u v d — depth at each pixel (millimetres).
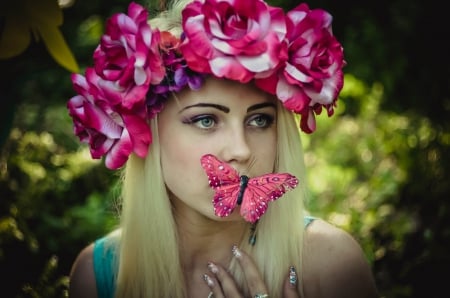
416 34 5320
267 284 2135
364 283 2232
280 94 1834
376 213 3592
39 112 4609
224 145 1898
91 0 5887
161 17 2129
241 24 1770
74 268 2379
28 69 1738
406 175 3961
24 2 1585
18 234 2859
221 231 2135
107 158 1903
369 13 5711
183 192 1972
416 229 3416
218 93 1878
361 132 4918
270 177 1815
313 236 2232
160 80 1829
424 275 3102
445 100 4992
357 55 5523
